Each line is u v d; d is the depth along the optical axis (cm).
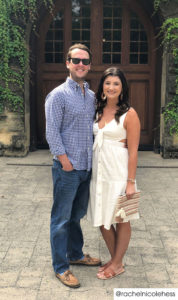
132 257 313
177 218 397
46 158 649
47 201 446
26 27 621
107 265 291
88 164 270
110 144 270
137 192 271
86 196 284
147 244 336
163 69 661
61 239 275
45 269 294
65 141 263
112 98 266
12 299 254
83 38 688
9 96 629
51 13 674
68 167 261
